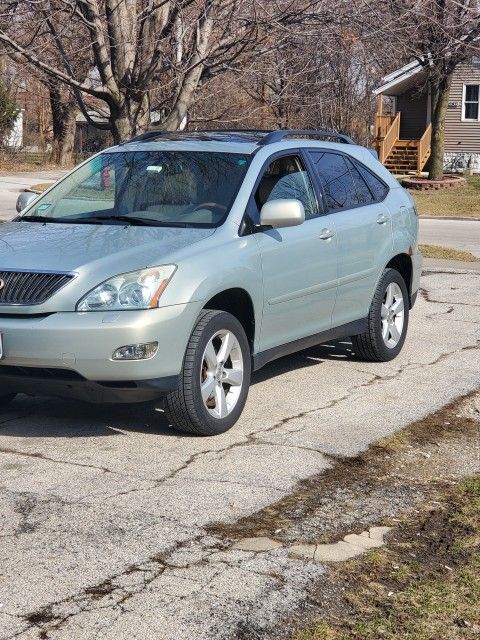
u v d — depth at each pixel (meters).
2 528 4.80
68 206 7.28
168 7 12.02
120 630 3.83
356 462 5.95
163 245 6.27
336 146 8.26
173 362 5.97
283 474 5.68
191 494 5.31
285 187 7.30
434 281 13.07
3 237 6.65
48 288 5.89
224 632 3.83
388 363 8.53
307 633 3.83
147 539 4.70
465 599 4.15
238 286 6.44
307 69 13.27
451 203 29.77
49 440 6.23
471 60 31.16
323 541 4.75
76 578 4.27
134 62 11.78
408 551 4.67
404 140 42.12
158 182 7.12
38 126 54.44
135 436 6.33
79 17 11.05
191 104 12.05
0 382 6.07
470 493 5.47
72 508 5.07
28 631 3.80
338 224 7.66
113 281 5.90
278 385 7.75
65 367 5.83
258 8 11.66
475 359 8.69
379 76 37.38
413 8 13.17
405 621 3.95
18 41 11.66
